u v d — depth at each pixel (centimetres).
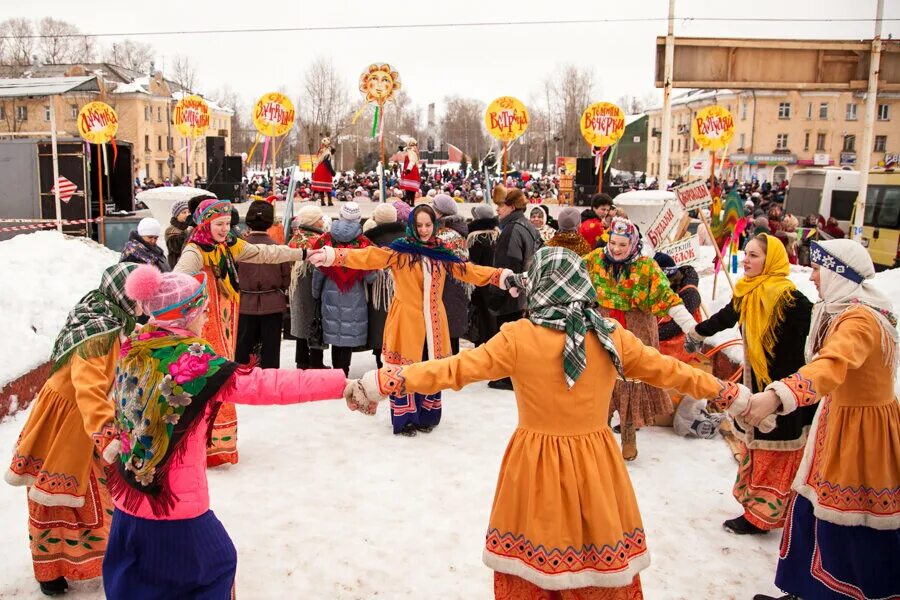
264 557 415
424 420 615
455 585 391
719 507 485
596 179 2202
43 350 665
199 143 6481
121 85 5697
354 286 698
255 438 597
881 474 348
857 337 342
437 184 3409
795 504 370
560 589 288
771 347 433
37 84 1365
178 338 292
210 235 494
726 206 985
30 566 401
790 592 369
